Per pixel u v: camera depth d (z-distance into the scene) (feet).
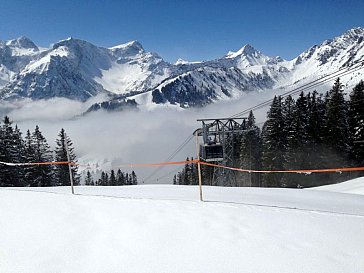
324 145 121.39
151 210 22.00
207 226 18.11
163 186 52.29
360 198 38.14
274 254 14.10
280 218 20.06
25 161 131.34
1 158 115.24
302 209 23.63
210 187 48.93
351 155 119.03
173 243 15.39
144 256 13.89
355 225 18.71
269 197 34.01
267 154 131.34
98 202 25.09
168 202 25.22
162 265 13.04
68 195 29.68
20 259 13.61
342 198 36.91
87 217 20.11
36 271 12.51
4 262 13.32
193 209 22.40
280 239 16.01
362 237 16.49
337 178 118.52
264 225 18.39
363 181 72.74
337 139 119.34
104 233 16.88
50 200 25.99
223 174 94.68
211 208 22.80
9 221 19.15
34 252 14.34
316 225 18.54
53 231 17.22
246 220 19.45
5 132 122.21
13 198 26.89
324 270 12.60
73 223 18.72
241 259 13.58
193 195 33.40
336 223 19.08
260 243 15.42
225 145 96.48
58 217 20.07
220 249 14.65
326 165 119.96
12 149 123.34
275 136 129.90
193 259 13.58
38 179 129.39
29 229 17.57
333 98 121.90
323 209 25.05
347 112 125.39
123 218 19.79
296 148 123.24
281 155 127.95
